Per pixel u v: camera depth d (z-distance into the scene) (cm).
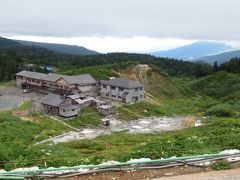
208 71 17612
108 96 9969
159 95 11794
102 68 12394
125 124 7769
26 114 7500
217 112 8850
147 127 7462
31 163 1534
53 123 7119
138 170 1361
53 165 1502
